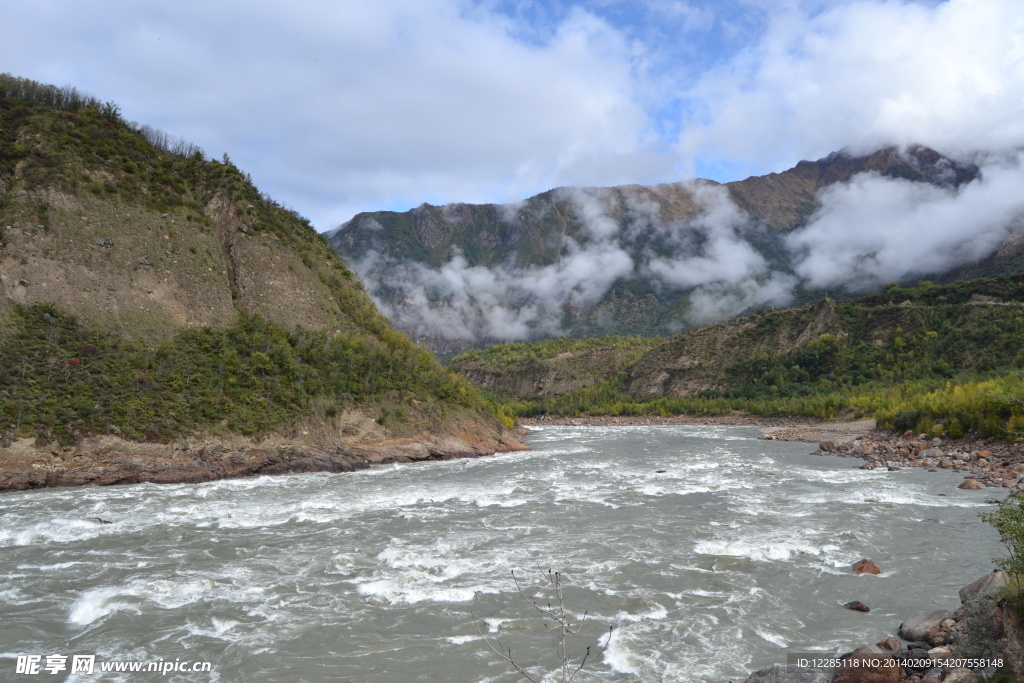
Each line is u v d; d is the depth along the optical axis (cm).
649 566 2252
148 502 3503
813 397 12769
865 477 4447
